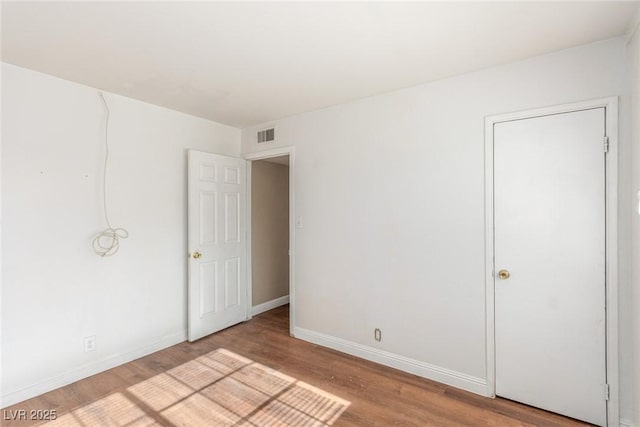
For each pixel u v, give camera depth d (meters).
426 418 2.04
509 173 2.22
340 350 3.05
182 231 3.32
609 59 1.93
